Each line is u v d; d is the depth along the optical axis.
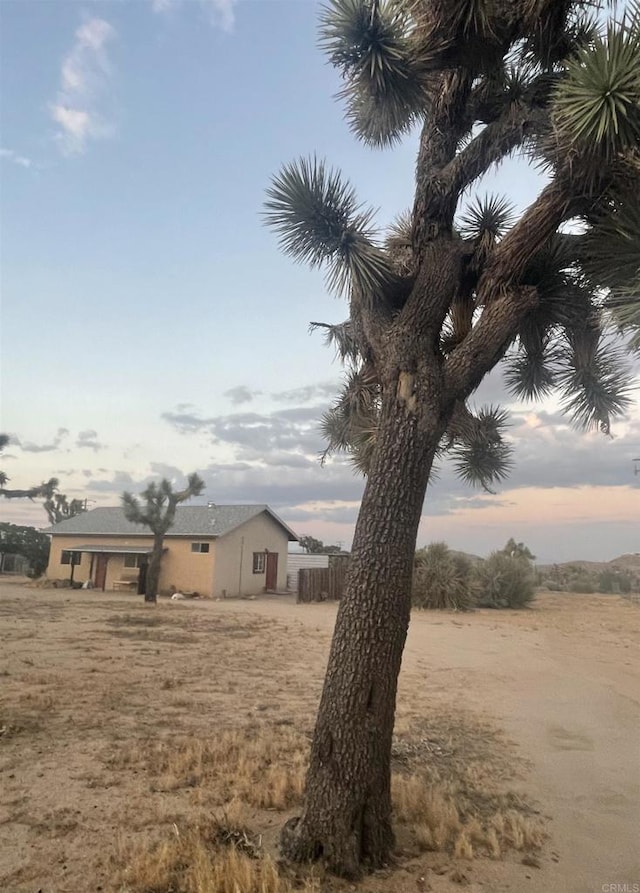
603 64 3.49
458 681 10.54
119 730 6.58
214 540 29.08
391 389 4.17
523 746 6.91
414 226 4.57
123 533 30.86
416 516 4.02
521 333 5.27
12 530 42.56
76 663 10.31
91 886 3.47
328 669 3.93
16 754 5.69
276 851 3.90
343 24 4.82
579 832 4.61
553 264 4.77
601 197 4.10
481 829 4.45
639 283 3.62
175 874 3.59
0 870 3.63
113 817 4.41
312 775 3.84
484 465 6.59
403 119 5.45
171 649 12.38
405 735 7.10
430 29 4.50
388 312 4.54
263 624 17.47
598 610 25.44
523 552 45.09
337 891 3.47
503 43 4.59
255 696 8.60
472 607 24.89
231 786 5.04
